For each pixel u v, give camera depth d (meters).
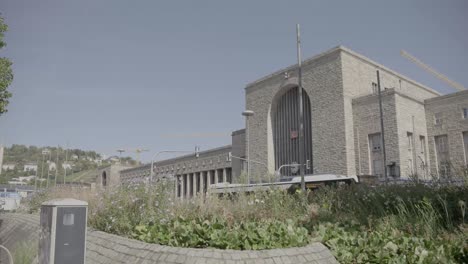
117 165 109.69
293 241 7.79
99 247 9.34
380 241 8.27
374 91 49.78
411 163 43.12
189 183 76.88
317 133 47.38
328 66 47.38
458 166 12.84
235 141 61.97
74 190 21.38
